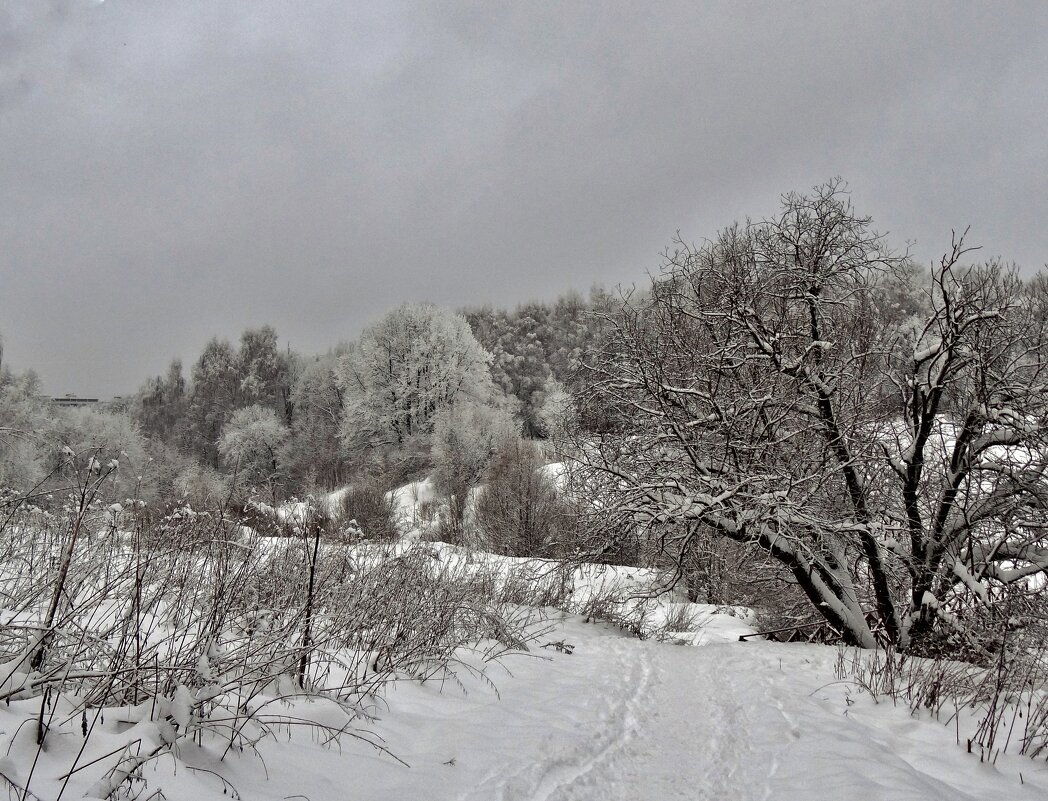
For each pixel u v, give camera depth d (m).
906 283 12.41
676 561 11.62
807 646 9.86
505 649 7.57
